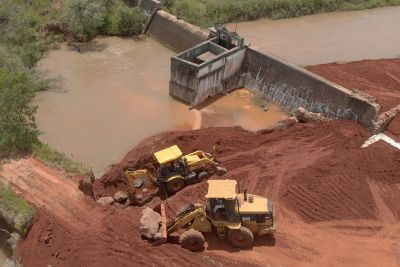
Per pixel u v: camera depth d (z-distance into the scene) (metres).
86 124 30.92
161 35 42.53
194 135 29.20
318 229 22.02
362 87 35.38
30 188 23.03
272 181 24.88
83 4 41.16
